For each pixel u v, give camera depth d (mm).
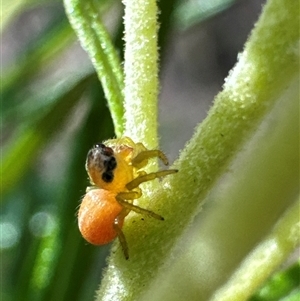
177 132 126
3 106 64
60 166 109
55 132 64
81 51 109
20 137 62
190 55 150
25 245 82
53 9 84
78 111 79
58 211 58
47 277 59
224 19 146
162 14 57
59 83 63
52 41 67
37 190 86
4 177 64
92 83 59
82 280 57
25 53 67
